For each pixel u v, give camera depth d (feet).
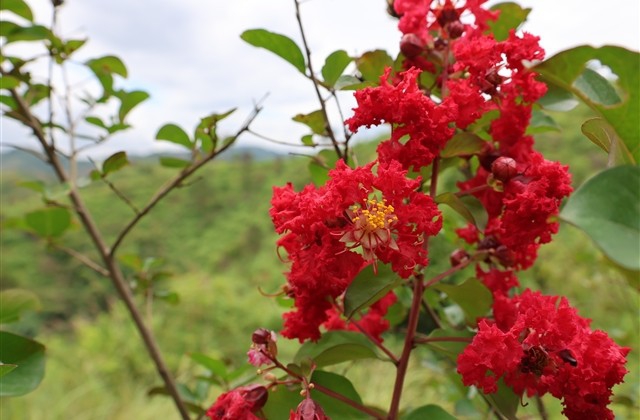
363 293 0.50
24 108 1.02
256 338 0.57
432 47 0.57
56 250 1.14
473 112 0.51
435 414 0.58
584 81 0.41
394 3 0.59
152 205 0.92
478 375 0.47
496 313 0.56
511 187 0.53
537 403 0.81
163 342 3.56
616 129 0.36
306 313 0.57
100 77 1.03
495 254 0.60
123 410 2.66
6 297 0.81
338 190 0.48
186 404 0.98
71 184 1.02
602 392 0.46
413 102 0.49
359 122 0.50
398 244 0.48
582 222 0.30
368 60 0.64
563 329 0.48
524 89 0.53
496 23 0.68
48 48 0.98
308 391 0.53
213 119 0.76
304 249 0.51
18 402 2.57
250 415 0.54
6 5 0.97
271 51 0.67
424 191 0.63
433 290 0.83
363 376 2.61
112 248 1.01
